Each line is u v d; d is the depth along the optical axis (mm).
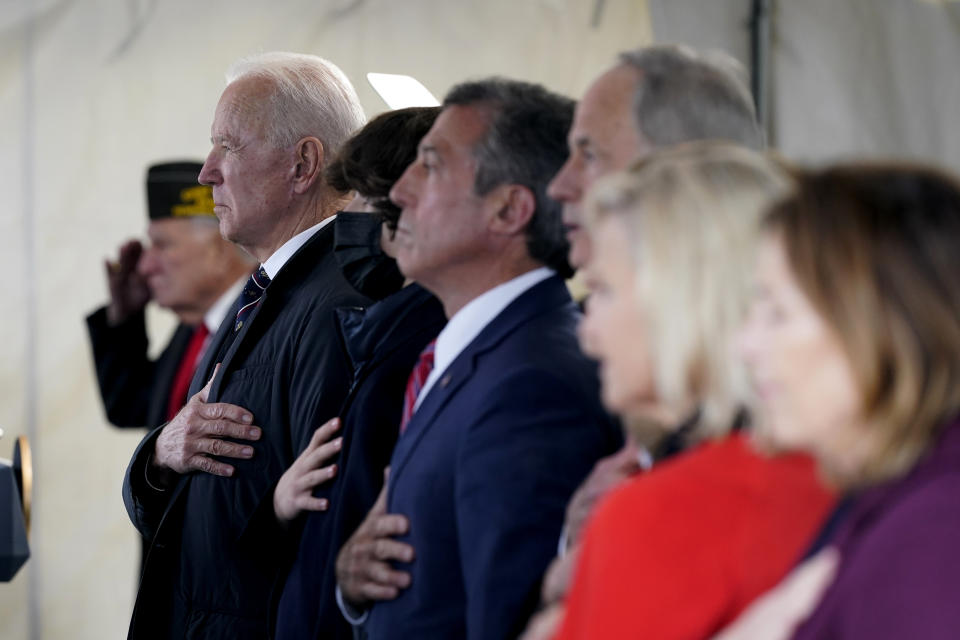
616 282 2436
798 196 2223
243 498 5023
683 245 2322
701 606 2205
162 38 9148
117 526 9484
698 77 3426
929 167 2219
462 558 3418
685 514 2252
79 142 9117
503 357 3578
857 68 9133
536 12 9188
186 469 5125
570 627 2363
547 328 3643
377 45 9148
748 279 2301
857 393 2107
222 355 5625
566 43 9203
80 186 9148
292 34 9117
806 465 2303
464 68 9195
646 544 2238
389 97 6527
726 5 9062
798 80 9117
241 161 5488
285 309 5203
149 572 5293
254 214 5516
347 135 5637
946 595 1945
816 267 2127
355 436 4352
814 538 2223
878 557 2031
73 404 9328
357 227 4762
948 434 2096
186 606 5180
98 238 9211
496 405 3438
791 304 2168
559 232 3781
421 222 3820
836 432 2152
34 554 9320
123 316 8961
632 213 2406
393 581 3668
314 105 5551
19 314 9164
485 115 3803
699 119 3377
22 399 9219
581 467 3357
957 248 2096
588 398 3449
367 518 3861
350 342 4559
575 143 3479
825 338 2127
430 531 3590
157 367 8977
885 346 2078
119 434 9453
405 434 3793
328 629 4242
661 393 2365
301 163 5520
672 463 2381
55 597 9375
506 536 3275
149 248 8797
